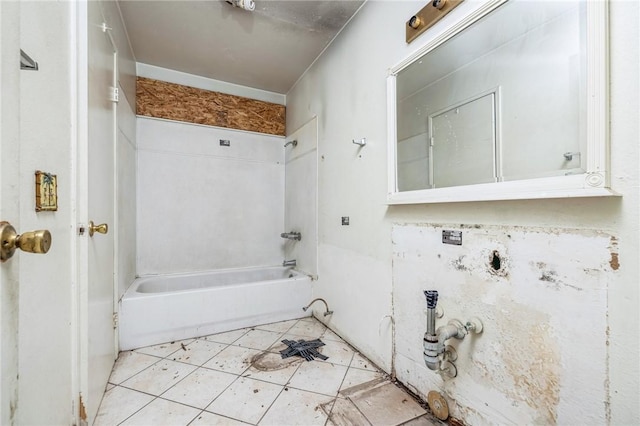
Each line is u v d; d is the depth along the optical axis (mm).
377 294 1664
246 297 2295
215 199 2953
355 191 1880
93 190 1235
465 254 1137
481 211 1078
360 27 1830
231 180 3035
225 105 2996
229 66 2654
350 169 1937
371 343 1716
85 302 1098
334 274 2162
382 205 1617
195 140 2859
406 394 1400
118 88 1827
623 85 709
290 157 3123
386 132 1575
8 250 456
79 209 1091
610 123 726
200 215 2881
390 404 1324
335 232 2148
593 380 765
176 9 1866
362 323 1806
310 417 1240
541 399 881
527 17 927
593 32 743
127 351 1877
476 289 1091
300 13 1888
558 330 842
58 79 938
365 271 1774
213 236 2939
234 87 3039
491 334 1034
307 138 2668
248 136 3125
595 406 761
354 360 1741
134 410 1287
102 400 1354
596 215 763
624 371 709
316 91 2490
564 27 827
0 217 457
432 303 1123
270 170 3238
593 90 741
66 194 994
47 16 865
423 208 1342
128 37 2182
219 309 2195
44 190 828
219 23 2016
